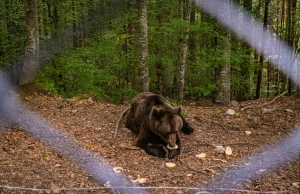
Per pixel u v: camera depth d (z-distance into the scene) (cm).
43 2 1247
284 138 699
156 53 1216
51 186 457
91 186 473
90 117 800
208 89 1037
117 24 1300
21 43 1071
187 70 1167
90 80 1065
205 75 1126
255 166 564
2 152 554
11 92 878
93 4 1288
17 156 544
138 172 529
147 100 672
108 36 1201
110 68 1211
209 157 596
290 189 477
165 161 575
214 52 1042
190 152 616
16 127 684
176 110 602
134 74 1347
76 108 869
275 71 1602
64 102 911
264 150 637
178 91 1044
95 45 1147
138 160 573
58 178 486
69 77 1076
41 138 641
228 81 1055
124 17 1248
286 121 806
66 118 778
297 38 1180
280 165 573
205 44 1303
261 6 1250
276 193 464
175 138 572
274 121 808
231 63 1098
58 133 673
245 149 640
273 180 514
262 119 823
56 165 527
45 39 1131
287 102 985
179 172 534
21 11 1102
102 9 1247
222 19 1027
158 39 1175
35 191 441
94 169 529
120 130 720
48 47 1117
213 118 828
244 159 593
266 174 536
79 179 491
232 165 565
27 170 497
